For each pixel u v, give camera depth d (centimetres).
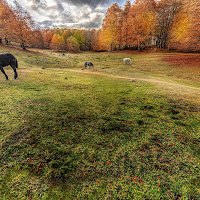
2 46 2222
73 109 423
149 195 169
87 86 748
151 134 306
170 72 1581
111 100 528
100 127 329
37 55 2338
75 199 163
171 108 458
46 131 298
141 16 3097
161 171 206
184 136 299
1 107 393
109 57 3156
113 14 3653
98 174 199
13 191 169
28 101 458
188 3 2577
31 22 2642
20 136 274
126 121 364
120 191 174
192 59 2017
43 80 816
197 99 557
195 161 227
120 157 233
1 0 2611
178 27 3016
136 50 3722
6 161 213
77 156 232
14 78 770
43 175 194
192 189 177
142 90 695
